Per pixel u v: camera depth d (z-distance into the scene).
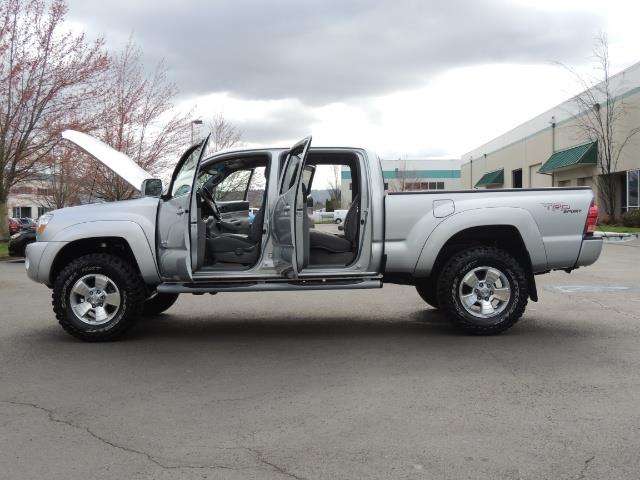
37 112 21.61
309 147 5.96
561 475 3.17
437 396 4.49
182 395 4.63
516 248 6.70
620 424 3.88
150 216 6.52
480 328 6.40
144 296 6.61
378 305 8.91
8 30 20.62
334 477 3.19
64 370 5.39
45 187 31.80
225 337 6.77
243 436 3.77
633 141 27.56
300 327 7.30
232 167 7.11
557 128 36.16
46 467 3.36
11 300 9.88
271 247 6.35
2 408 4.36
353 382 4.89
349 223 6.66
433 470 3.25
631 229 25.73
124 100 23.47
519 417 4.02
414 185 67.00
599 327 6.93
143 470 3.31
